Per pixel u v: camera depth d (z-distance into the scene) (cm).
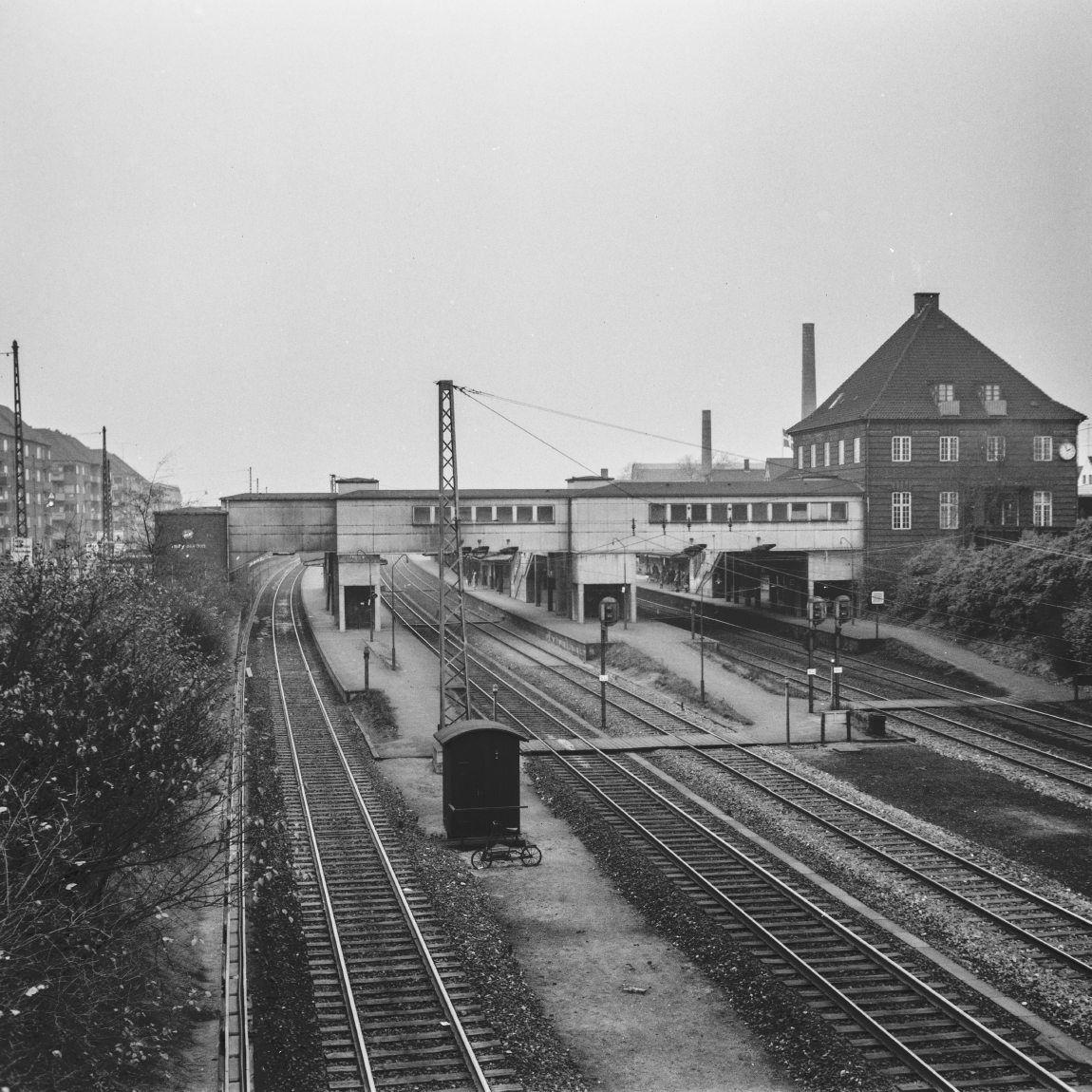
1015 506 6606
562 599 7169
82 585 1809
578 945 1891
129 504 6794
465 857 2414
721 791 2933
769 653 5569
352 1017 1522
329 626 7144
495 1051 1443
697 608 7669
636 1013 1617
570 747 3503
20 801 1311
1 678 1538
